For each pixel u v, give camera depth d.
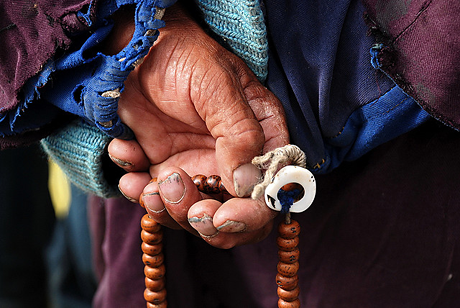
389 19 0.48
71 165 0.56
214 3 0.50
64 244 1.01
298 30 0.50
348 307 0.60
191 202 0.49
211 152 0.52
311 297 0.61
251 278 0.63
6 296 0.98
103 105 0.49
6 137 0.54
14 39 0.50
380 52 0.48
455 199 0.56
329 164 0.54
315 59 0.50
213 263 0.64
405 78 0.49
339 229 0.59
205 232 0.49
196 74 0.48
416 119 0.51
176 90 0.49
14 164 0.93
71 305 1.00
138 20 0.47
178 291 0.65
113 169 0.57
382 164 0.56
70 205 0.89
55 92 0.52
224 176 0.49
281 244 0.51
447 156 0.55
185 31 0.49
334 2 0.49
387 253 0.58
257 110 0.50
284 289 0.53
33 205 0.98
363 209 0.57
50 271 1.04
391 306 0.59
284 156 0.48
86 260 0.91
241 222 0.48
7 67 0.51
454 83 0.48
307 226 0.60
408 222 0.57
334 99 0.52
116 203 0.63
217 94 0.48
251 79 0.51
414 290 0.59
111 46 0.51
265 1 0.50
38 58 0.50
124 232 0.64
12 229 0.96
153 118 0.51
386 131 0.51
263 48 0.50
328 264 0.60
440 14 0.47
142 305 0.65
